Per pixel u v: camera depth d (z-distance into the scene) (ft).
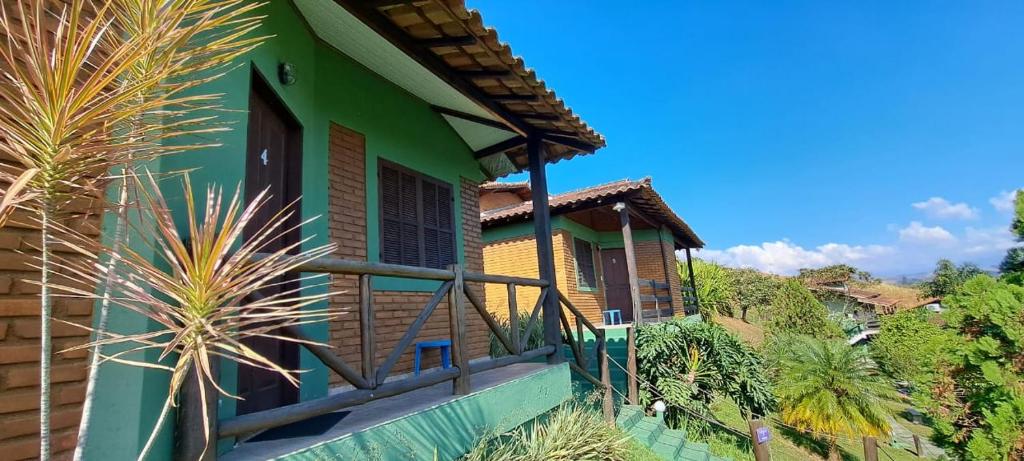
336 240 12.82
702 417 24.39
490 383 11.41
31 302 4.66
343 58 13.99
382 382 7.74
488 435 9.82
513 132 18.30
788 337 34.81
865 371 29.01
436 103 17.01
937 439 25.91
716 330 26.91
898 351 53.57
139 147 3.65
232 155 7.41
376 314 13.71
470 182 19.57
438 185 17.44
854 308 109.29
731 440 25.99
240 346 3.34
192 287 3.19
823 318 55.72
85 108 3.43
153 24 3.55
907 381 50.72
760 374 26.61
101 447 4.67
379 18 10.23
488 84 13.01
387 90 15.62
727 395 26.40
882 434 27.04
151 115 3.98
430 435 8.46
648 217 34.50
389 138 15.38
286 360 10.55
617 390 23.00
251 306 3.52
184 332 3.15
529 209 30.81
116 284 3.43
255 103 9.52
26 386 4.53
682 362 25.30
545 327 14.88
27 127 2.94
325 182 12.71
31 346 4.60
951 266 117.60
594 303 35.47
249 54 8.40
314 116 12.58
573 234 34.45
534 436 10.90
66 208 4.78
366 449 7.09
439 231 17.12
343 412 8.95
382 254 14.35
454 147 18.75
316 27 12.37
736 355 25.93
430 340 15.61
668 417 24.64
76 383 4.75
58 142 2.98
